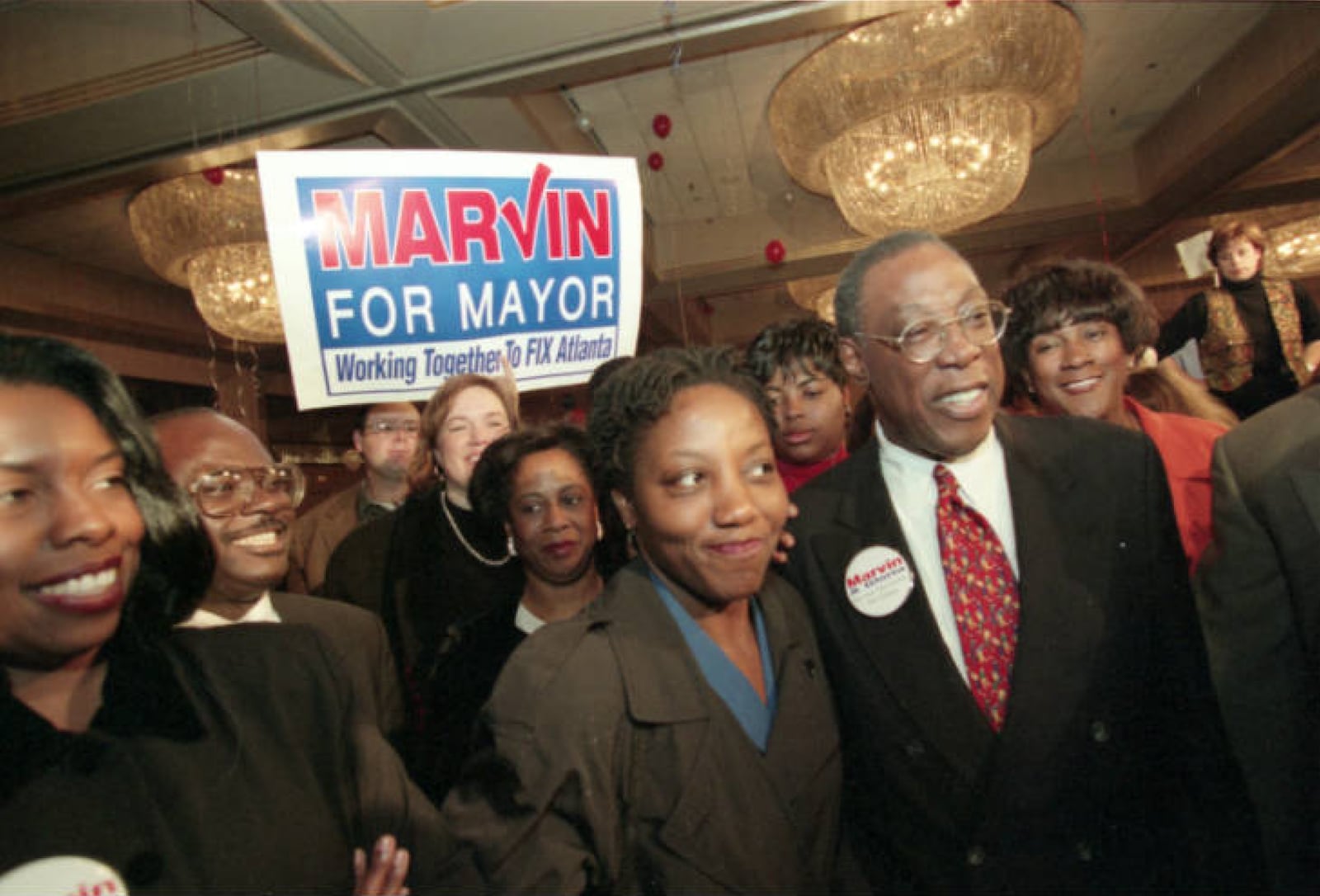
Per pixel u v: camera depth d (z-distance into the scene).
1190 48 4.04
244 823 0.72
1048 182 5.39
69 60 2.55
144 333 4.97
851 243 5.55
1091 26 3.78
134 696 0.72
